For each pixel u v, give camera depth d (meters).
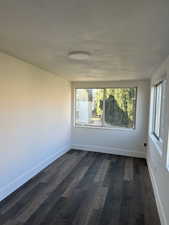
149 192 2.66
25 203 2.29
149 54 2.11
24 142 2.81
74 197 2.47
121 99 4.52
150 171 3.22
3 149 2.35
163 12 1.15
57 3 1.07
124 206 2.28
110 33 1.53
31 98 2.95
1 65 2.23
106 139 4.65
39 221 1.96
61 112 4.25
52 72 3.51
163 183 2.02
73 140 4.99
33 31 1.52
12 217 2.01
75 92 4.91
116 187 2.79
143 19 1.26
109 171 3.44
